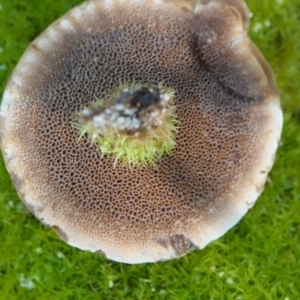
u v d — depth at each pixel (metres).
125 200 0.13
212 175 0.13
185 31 0.13
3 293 0.15
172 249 0.14
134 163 0.13
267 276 0.16
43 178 0.13
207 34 0.13
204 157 0.13
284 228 0.15
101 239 0.14
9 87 0.13
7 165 0.14
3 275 0.15
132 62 0.13
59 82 0.13
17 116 0.13
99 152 0.13
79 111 0.13
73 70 0.13
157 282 0.15
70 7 0.15
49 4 0.15
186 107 0.13
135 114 0.13
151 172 0.13
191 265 0.15
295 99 0.15
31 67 0.13
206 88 0.13
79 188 0.13
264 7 0.15
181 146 0.13
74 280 0.16
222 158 0.13
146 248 0.14
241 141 0.13
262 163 0.13
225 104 0.13
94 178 0.13
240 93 0.13
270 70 0.14
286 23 0.15
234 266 0.15
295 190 0.16
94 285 0.16
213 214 0.14
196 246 0.14
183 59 0.13
